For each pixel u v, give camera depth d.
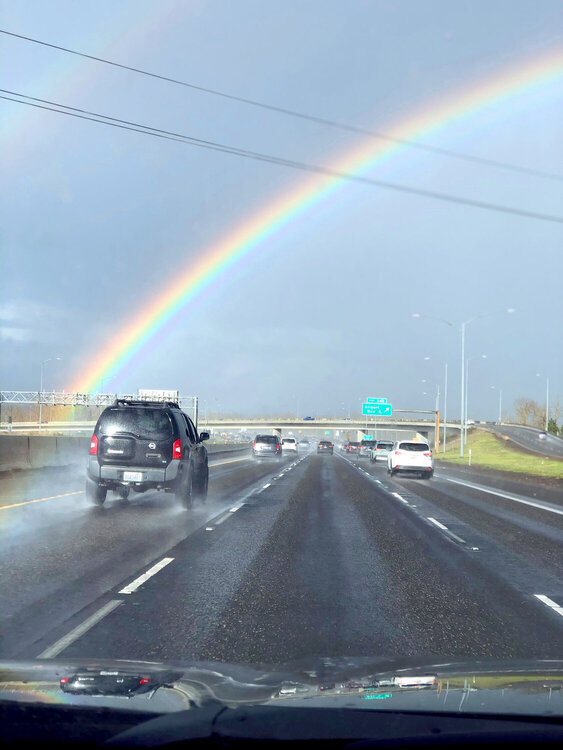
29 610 7.89
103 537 13.39
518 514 19.70
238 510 18.97
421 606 8.54
